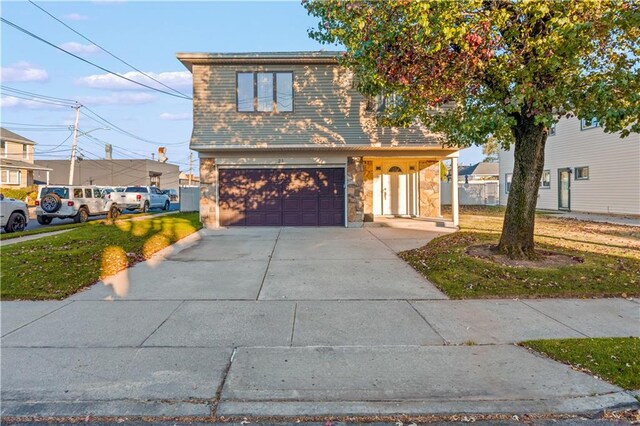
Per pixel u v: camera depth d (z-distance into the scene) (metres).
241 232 13.36
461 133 7.63
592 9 6.18
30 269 7.64
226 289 6.73
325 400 3.41
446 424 3.15
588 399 3.42
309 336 4.76
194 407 3.33
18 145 39.00
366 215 17.16
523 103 7.06
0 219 14.05
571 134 21.59
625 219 16.95
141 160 46.56
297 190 14.69
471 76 7.37
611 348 4.30
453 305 5.89
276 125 13.95
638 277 7.03
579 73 6.62
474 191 29.97
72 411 3.28
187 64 14.06
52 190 18.25
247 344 4.53
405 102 8.90
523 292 6.41
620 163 18.61
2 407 3.31
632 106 6.12
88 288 6.80
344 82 13.96
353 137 13.99
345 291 6.61
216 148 13.86
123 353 4.30
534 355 4.21
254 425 3.15
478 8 6.56
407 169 18.16
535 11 6.46
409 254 9.38
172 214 21.41
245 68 13.89
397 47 7.14
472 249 9.25
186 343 4.56
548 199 23.50
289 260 8.95
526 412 3.27
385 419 3.21
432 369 3.93
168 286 6.91
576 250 9.35
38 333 4.84
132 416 3.23
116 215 20.84
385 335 4.79
